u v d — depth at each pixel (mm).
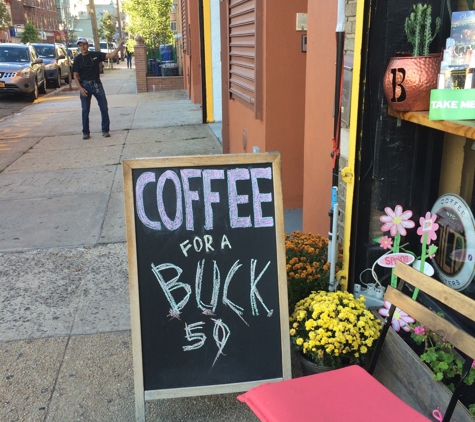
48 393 2604
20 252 4305
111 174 6633
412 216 2729
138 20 23703
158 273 2301
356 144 2531
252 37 4965
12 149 8375
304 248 2979
